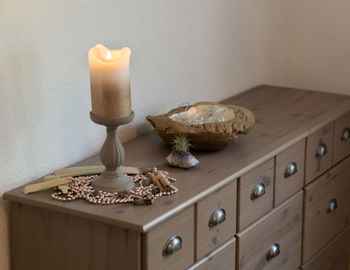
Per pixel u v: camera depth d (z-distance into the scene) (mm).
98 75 1381
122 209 1364
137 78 1875
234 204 1623
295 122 2010
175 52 2018
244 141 1827
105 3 1699
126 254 1337
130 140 1882
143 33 1862
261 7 2426
